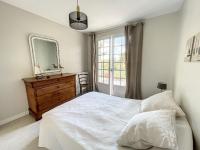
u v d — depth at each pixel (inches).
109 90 160.2
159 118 39.6
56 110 65.5
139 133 36.1
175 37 102.5
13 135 76.8
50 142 51.9
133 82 128.4
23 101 104.0
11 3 88.5
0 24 85.7
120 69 147.3
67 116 58.7
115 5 89.3
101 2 84.8
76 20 66.1
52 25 124.3
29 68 106.8
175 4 87.5
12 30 92.8
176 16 100.5
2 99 90.4
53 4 89.0
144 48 121.2
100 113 62.4
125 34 126.6
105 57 159.9
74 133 45.0
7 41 90.4
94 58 166.1
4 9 87.0
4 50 89.3
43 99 101.6
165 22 106.3
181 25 84.4
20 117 101.3
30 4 89.6
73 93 137.8
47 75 120.1
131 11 100.0
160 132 33.4
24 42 101.5
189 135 41.9
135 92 127.5
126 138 37.4
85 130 46.6
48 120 56.4
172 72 107.2
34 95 94.6
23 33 100.3
